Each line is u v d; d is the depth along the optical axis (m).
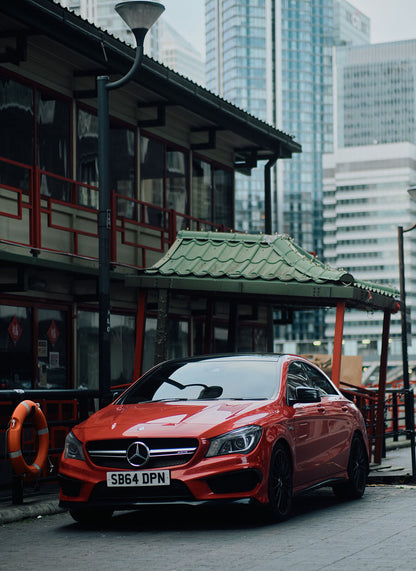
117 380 18.41
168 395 9.34
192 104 19.08
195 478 8.04
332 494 11.64
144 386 9.63
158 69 17.14
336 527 8.46
